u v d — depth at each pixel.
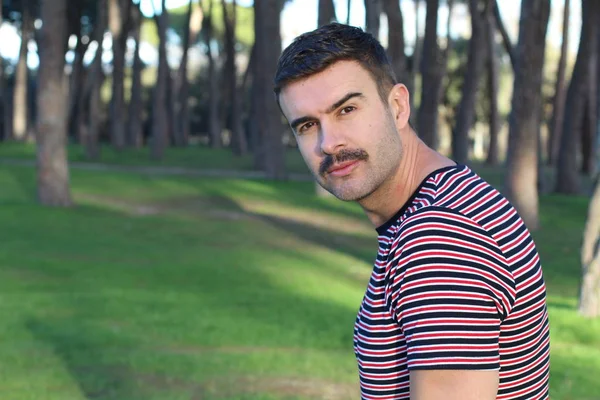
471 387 1.22
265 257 14.66
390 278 1.34
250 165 36.72
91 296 10.25
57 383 6.40
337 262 14.47
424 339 1.24
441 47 51.88
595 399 6.02
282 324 8.81
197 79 63.25
